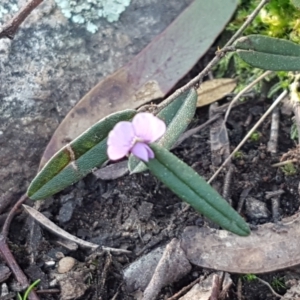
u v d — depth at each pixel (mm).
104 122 110
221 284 124
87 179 145
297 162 143
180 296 124
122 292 128
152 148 94
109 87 147
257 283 128
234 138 150
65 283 128
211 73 160
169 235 134
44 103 148
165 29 152
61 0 155
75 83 151
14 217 141
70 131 144
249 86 150
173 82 149
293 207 138
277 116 151
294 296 124
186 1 160
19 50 150
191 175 95
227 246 126
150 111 113
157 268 125
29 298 125
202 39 151
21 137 145
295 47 121
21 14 133
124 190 143
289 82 151
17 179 144
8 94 146
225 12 151
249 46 120
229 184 140
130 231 136
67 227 139
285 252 124
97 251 133
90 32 155
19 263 133
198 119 154
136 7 158
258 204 138
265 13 155
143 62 150
